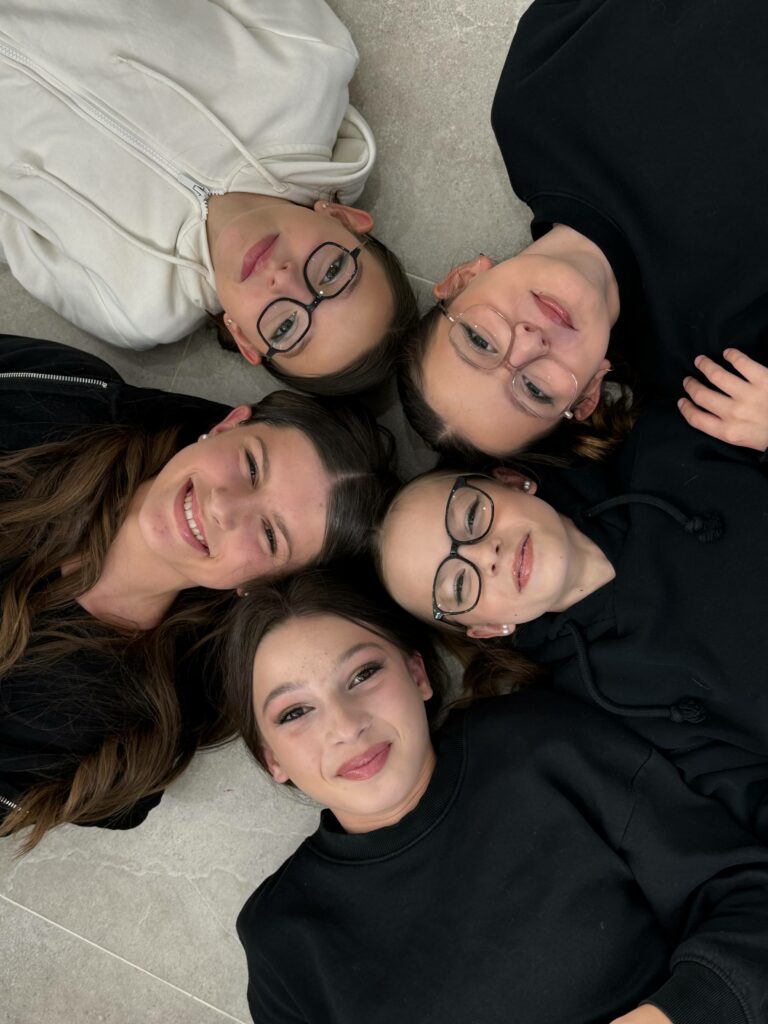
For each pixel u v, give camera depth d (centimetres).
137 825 174
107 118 158
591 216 144
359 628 146
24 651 162
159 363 184
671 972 137
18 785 163
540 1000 139
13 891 178
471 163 173
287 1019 151
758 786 145
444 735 153
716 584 141
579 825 143
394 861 146
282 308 148
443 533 143
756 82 134
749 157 137
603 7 142
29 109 160
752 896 135
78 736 165
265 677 143
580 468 159
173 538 148
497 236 173
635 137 142
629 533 148
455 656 169
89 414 165
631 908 142
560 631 153
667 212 142
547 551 140
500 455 155
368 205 177
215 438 151
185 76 158
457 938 142
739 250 142
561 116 146
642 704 146
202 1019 173
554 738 147
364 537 156
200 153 159
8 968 176
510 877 143
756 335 149
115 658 167
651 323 152
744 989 128
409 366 153
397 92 175
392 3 174
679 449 148
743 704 139
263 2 161
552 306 139
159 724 167
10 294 184
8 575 161
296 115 160
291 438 152
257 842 175
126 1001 174
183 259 163
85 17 156
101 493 161
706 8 136
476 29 171
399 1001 142
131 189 162
